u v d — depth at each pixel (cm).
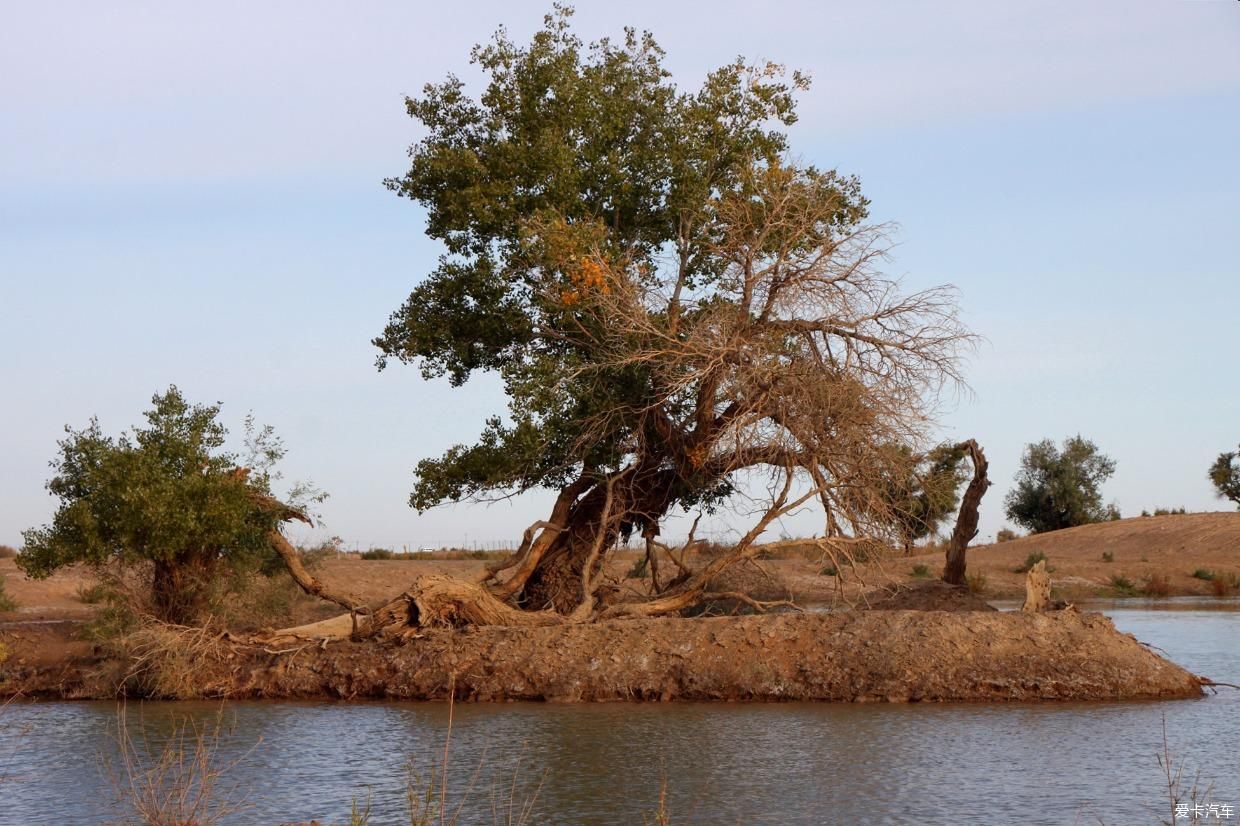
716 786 1413
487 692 2159
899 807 1299
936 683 2059
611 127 2731
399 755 1642
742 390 2480
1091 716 1880
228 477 2534
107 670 2331
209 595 2534
